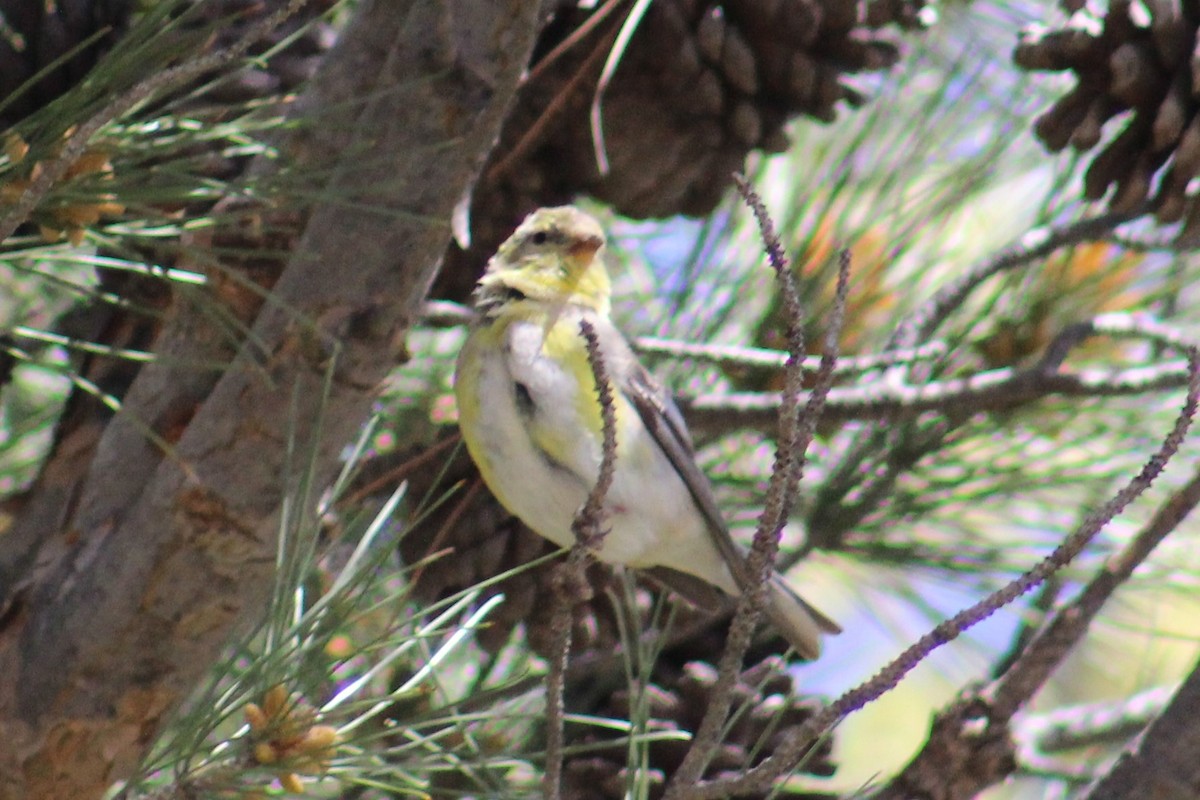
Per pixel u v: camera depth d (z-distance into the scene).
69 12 6.54
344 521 7.01
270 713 4.67
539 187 8.14
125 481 6.33
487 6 5.57
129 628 6.00
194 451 5.87
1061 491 7.96
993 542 7.94
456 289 8.52
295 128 5.83
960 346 8.23
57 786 6.20
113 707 6.09
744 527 8.27
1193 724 5.73
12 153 4.95
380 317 5.80
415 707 6.29
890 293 8.27
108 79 4.96
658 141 7.70
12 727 6.07
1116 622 7.69
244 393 5.82
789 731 6.71
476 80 5.64
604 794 6.63
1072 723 8.29
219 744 4.80
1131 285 8.21
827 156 8.25
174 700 6.16
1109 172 6.94
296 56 6.98
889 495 7.88
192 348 6.29
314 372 5.80
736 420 7.61
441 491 7.42
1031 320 8.24
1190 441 7.88
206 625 6.06
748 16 7.28
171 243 5.38
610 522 7.32
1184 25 6.66
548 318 7.52
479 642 7.21
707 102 7.42
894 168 8.09
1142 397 7.98
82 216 5.10
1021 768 7.61
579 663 7.19
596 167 7.88
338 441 6.00
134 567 5.96
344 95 5.99
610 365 7.43
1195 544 7.92
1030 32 7.07
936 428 7.82
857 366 7.48
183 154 6.45
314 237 5.77
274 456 5.85
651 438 7.48
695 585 7.66
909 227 7.93
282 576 4.86
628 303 8.74
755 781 4.07
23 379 8.21
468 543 7.32
